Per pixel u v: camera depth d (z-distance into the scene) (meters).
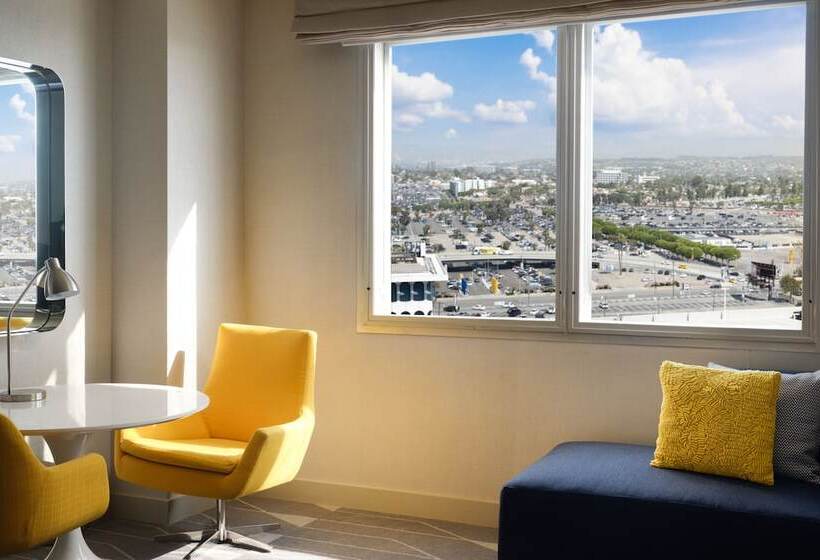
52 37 3.72
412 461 4.14
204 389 3.96
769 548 2.75
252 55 4.44
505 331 3.97
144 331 4.01
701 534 2.84
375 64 4.19
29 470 2.64
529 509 3.06
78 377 3.90
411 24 3.95
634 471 3.20
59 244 3.76
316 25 4.11
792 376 3.26
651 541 2.90
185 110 4.05
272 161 4.41
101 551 3.59
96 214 3.98
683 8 3.57
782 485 3.05
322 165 4.30
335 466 4.30
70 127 3.83
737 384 3.19
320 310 4.32
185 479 3.37
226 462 3.32
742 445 3.11
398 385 4.16
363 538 3.79
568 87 3.82
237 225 4.43
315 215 4.32
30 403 3.19
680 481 3.07
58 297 3.20
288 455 3.49
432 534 3.85
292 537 3.79
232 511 4.18
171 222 3.97
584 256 3.87
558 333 3.87
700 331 3.64
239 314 4.46
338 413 4.29
